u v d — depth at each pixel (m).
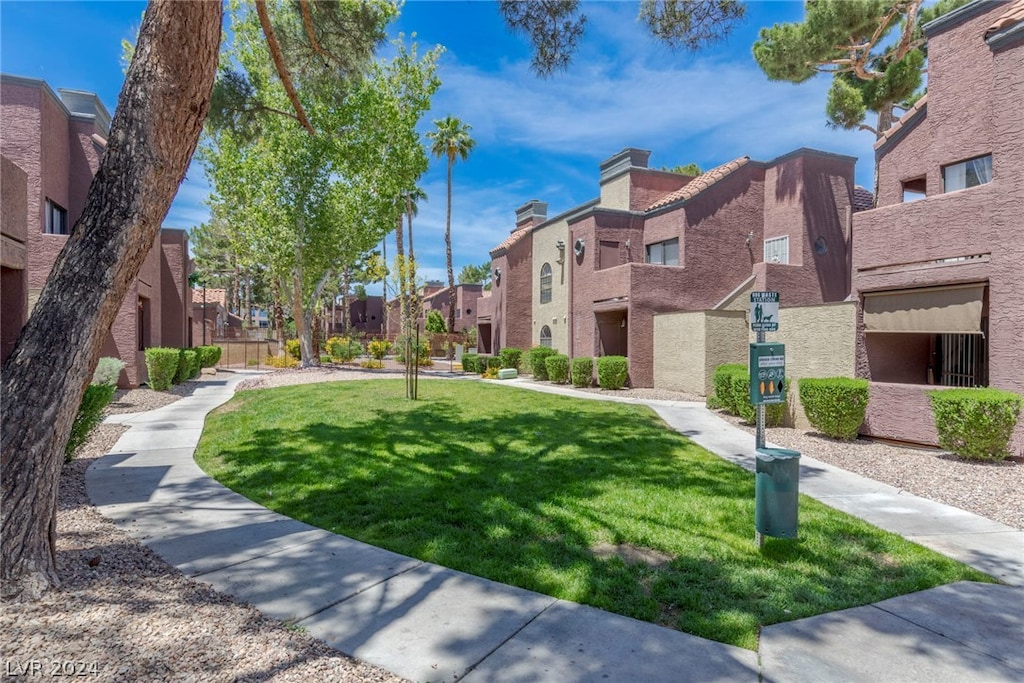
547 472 7.08
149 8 4.06
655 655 3.12
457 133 36.69
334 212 22.56
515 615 3.57
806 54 15.20
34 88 14.99
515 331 26.64
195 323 47.22
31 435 3.70
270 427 10.20
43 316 3.85
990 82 9.26
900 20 15.85
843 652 3.18
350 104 20.84
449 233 37.59
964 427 7.71
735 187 20.19
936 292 9.01
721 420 11.92
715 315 16.47
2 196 7.58
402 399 13.77
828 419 9.60
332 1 7.88
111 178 4.02
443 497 6.01
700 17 7.52
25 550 3.65
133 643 3.15
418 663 3.03
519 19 7.07
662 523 5.25
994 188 8.17
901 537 5.02
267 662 3.01
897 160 11.94
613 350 20.52
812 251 19.39
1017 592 3.98
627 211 21.09
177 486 6.66
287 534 5.05
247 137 9.03
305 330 25.62
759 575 4.16
